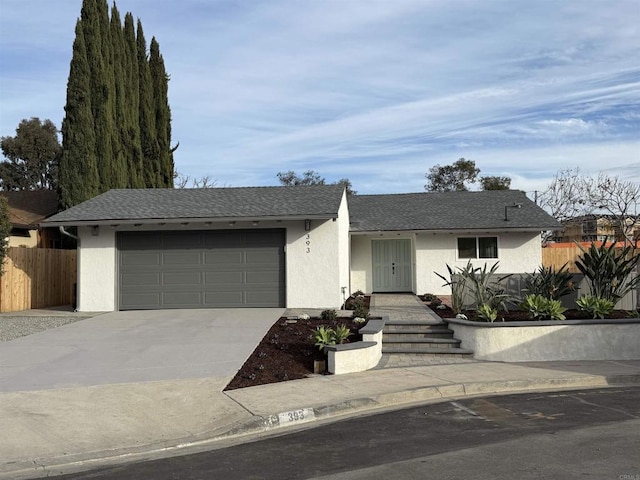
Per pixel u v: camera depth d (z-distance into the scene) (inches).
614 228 1418.6
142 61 1226.0
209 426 269.0
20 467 219.6
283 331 485.1
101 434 256.5
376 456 223.5
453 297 544.4
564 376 373.7
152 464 222.5
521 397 331.9
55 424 268.1
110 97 1010.1
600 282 512.7
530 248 823.7
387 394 320.8
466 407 307.0
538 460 211.8
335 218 615.8
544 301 479.2
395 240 882.1
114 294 650.2
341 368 379.9
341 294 657.6
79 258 655.8
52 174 1873.8
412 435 253.3
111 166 998.4
